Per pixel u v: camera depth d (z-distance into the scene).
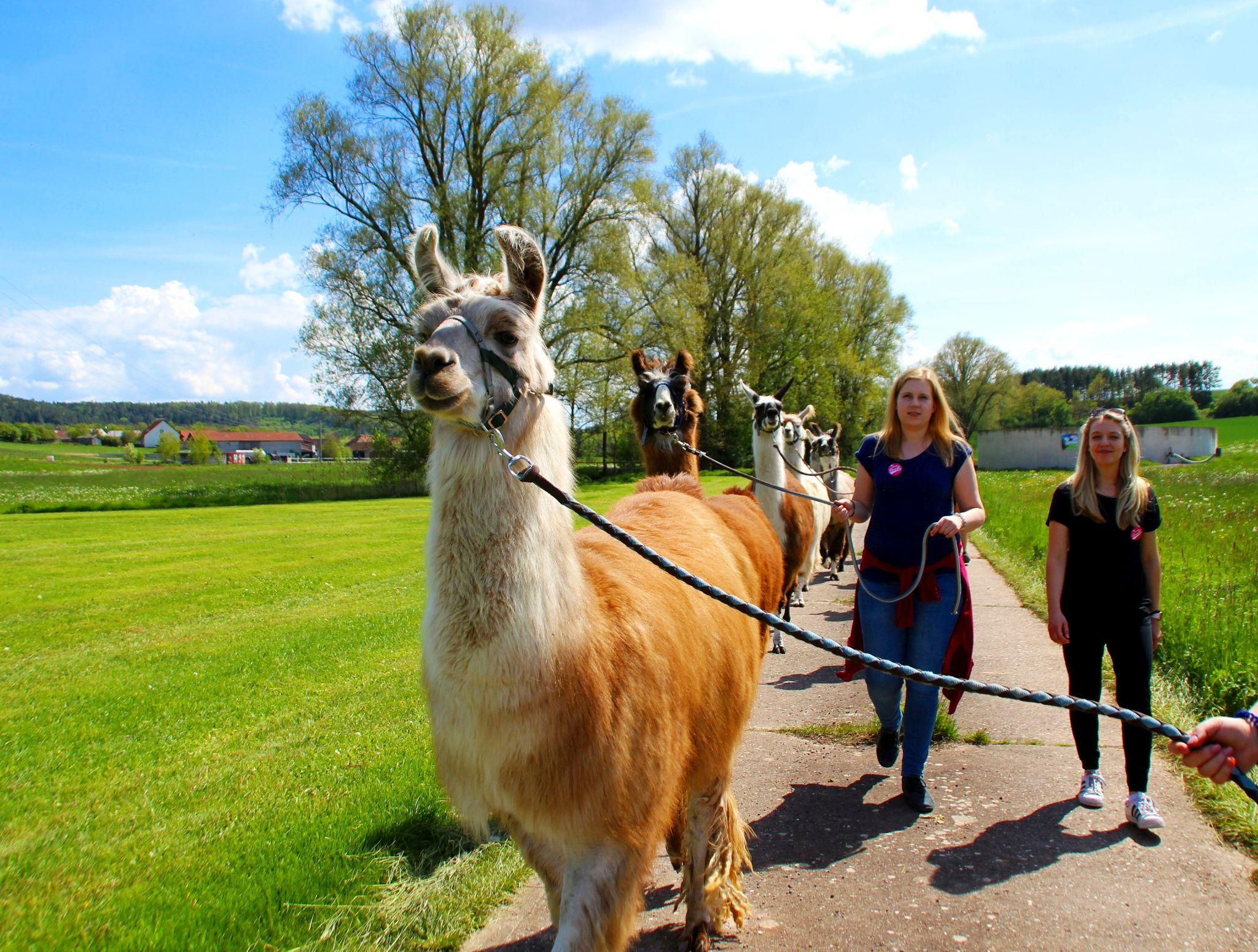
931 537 4.13
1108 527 3.98
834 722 5.49
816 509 9.13
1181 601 6.66
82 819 4.15
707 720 3.04
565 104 32.97
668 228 45.53
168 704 6.00
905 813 4.11
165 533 19.48
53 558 14.55
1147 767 3.87
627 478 45.34
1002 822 3.94
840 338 46.16
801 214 46.34
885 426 4.39
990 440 48.62
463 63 31.03
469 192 32.59
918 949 3.00
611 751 2.39
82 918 3.21
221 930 3.11
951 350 71.25
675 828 3.45
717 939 3.14
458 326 2.40
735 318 45.72
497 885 3.45
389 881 3.46
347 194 30.88
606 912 2.36
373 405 34.22
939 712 5.42
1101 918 3.12
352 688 6.34
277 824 3.99
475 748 2.32
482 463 2.34
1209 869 3.42
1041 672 6.18
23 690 6.52
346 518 23.73
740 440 43.69
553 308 34.59
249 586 11.48
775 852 3.79
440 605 2.34
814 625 8.36
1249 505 13.93
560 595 2.37
